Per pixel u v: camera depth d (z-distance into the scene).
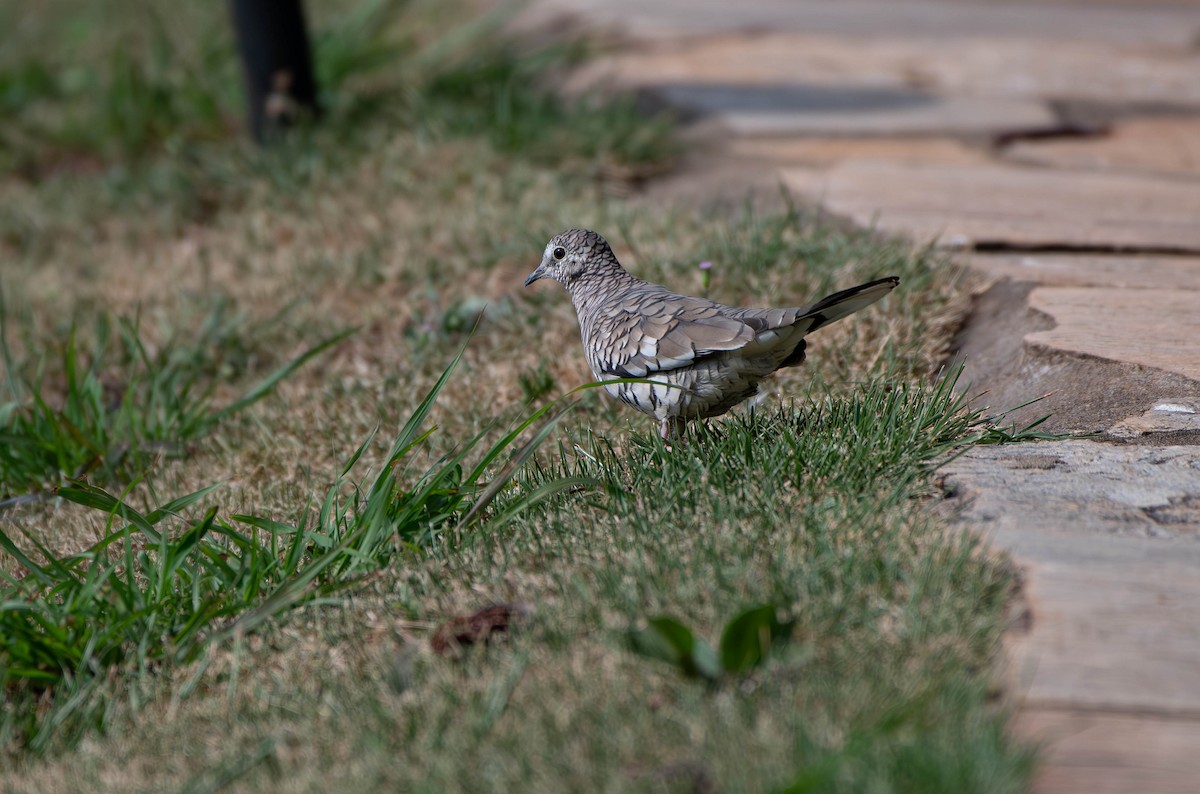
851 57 22.20
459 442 9.83
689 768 5.11
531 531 7.43
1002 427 8.70
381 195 15.20
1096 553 6.48
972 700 5.24
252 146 17.70
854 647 5.71
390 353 11.84
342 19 22.22
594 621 6.25
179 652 7.14
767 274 11.45
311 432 10.43
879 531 6.70
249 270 14.16
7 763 6.58
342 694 6.24
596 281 9.66
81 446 10.68
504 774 5.23
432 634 6.57
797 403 9.36
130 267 15.16
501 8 25.78
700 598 6.27
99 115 20.06
